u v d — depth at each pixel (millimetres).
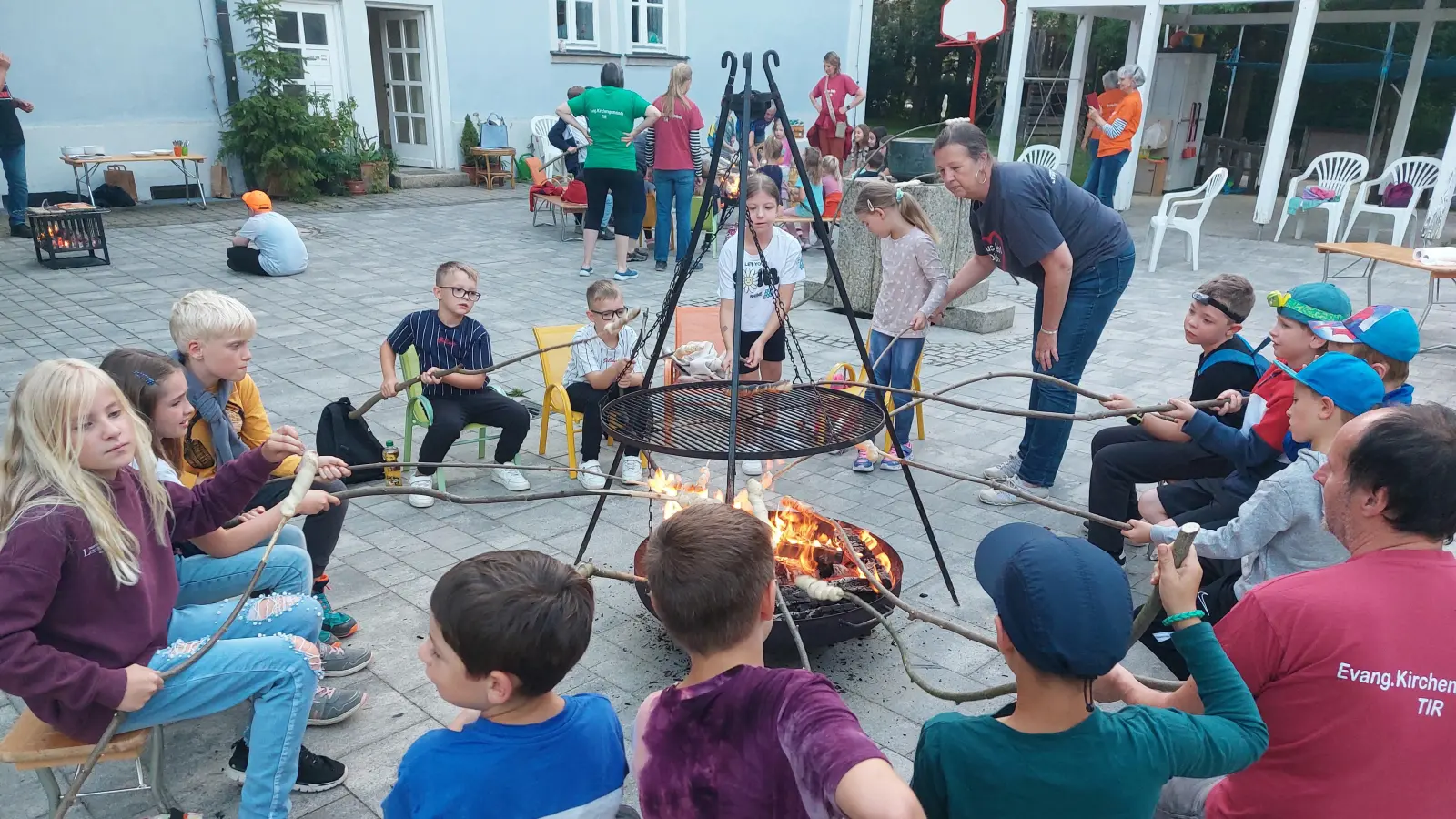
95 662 2041
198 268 9734
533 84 16406
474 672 1665
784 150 12891
